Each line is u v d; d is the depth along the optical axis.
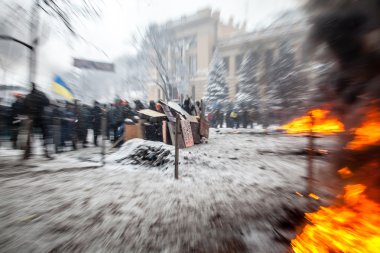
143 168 6.82
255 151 9.94
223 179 5.70
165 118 9.71
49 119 9.40
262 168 6.85
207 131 14.31
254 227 3.28
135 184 5.26
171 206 4.01
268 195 4.57
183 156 7.49
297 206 3.98
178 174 6.07
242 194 4.64
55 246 2.75
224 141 13.91
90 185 5.16
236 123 26.75
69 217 3.54
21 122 9.20
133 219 3.50
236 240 2.93
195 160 7.48
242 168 6.84
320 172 5.85
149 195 4.55
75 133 10.52
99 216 3.59
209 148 10.70
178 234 3.07
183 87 37.12
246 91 27.44
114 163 7.41
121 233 3.08
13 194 4.54
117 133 11.61
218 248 2.76
